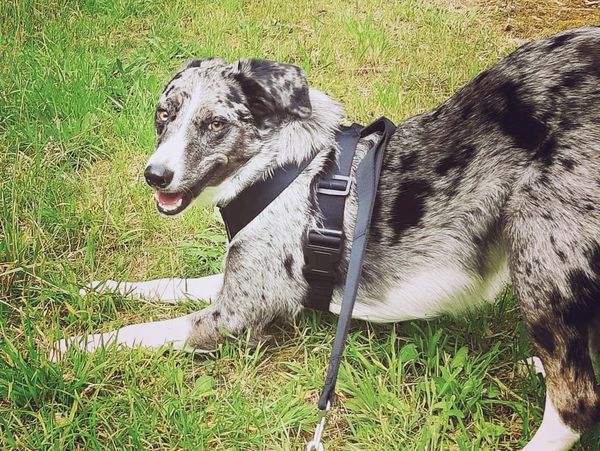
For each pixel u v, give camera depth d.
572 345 0.98
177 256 1.30
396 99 1.66
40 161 1.42
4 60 1.70
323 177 1.09
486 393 1.09
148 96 1.62
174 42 1.83
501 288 1.11
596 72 1.00
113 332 1.13
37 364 1.06
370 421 1.05
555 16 2.08
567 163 0.97
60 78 1.64
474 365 1.12
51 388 1.05
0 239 1.27
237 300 1.12
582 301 0.97
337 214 1.08
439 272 1.09
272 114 1.10
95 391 1.06
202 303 1.22
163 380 1.08
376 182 1.04
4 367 1.06
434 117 1.09
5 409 1.02
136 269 1.29
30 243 1.25
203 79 1.10
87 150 1.50
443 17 2.04
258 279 1.11
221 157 1.09
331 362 0.96
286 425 1.04
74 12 1.91
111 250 1.31
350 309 0.98
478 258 1.07
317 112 1.13
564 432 0.99
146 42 1.85
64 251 1.29
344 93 1.70
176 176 1.07
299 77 1.09
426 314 1.13
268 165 1.10
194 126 1.08
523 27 2.03
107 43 1.82
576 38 1.04
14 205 1.29
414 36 1.94
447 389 1.07
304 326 1.17
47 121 1.54
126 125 1.54
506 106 1.03
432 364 1.11
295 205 1.09
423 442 1.00
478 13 2.11
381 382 1.08
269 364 1.14
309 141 1.10
